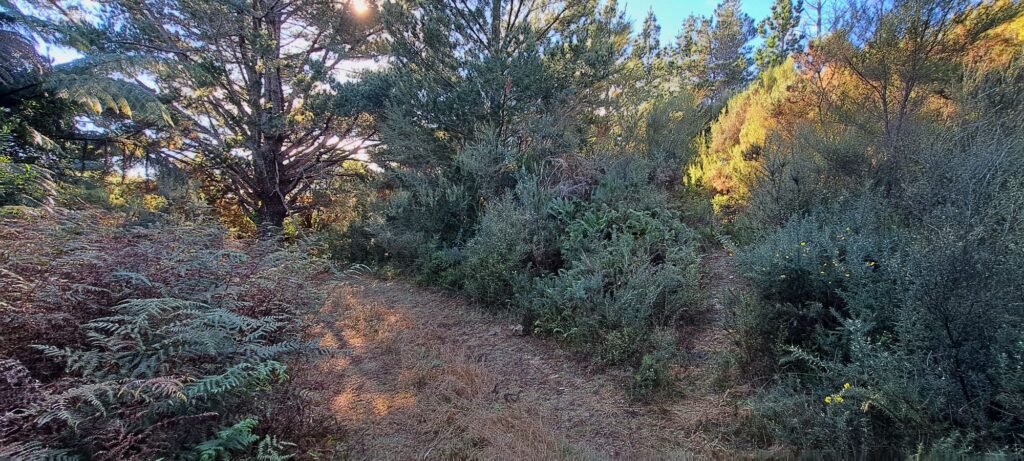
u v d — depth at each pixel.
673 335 3.77
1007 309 2.02
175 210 7.63
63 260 2.55
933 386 2.04
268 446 2.30
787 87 6.90
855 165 4.73
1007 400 1.85
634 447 2.68
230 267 3.09
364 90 9.79
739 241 5.29
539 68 7.57
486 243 5.80
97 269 2.68
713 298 4.45
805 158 5.16
